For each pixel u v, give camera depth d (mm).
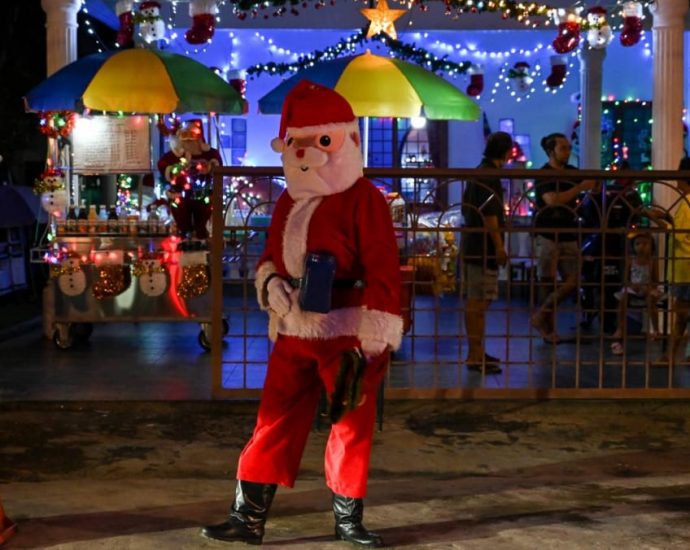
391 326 3973
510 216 6730
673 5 9648
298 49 15031
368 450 4207
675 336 7652
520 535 4355
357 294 4137
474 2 10211
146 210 9055
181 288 8555
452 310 6816
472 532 4398
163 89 8281
